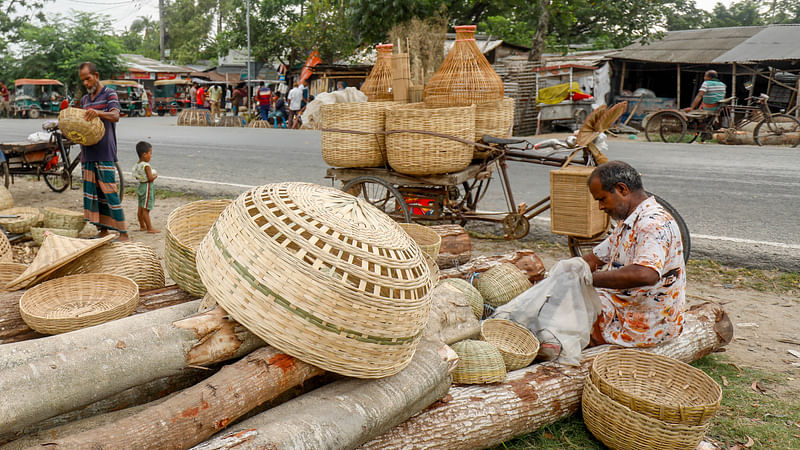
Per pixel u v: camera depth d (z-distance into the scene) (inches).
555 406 120.0
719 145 572.7
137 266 144.9
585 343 131.8
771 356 151.6
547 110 784.9
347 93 294.0
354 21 890.1
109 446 76.6
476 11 1092.5
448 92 233.6
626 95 904.9
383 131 221.6
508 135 253.3
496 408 112.6
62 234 236.1
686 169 415.5
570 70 831.1
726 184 357.1
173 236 128.8
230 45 1448.1
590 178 131.7
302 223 96.5
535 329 136.7
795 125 573.9
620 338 135.6
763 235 247.3
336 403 92.7
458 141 214.2
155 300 127.9
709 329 146.2
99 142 228.8
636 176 127.7
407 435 102.9
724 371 143.6
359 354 95.0
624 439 108.5
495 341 136.1
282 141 646.5
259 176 407.8
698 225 264.5
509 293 161.3
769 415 124.1
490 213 240.5
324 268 91.6
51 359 84.9
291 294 91.0
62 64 1460.4
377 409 94.9
